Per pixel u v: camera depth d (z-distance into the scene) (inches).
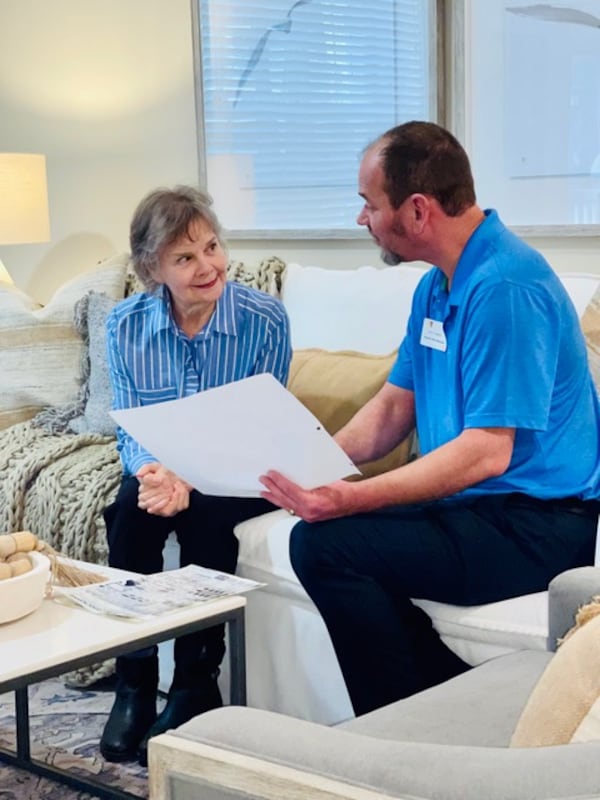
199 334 103.5
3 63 173.2
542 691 45.4
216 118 149.7
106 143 164.4
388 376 105.0
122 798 86.2
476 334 84.9
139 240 100.2
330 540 83.6
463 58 126.5
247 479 88.0
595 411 89.7
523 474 86.8
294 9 140.1
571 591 68.2
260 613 96.9
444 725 58.3
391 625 82.1
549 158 121.6
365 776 41.1
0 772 92.9
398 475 85.7
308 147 141.6
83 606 73.0
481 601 83.1
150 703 96.3
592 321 98.9
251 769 43.4
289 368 108.0
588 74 117.6
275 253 147.0
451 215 88.0
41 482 117.9
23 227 153.2
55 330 140.2
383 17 132.5
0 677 61.9
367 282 120.5
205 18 148.4
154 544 99.3
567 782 37.0
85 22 163.6
